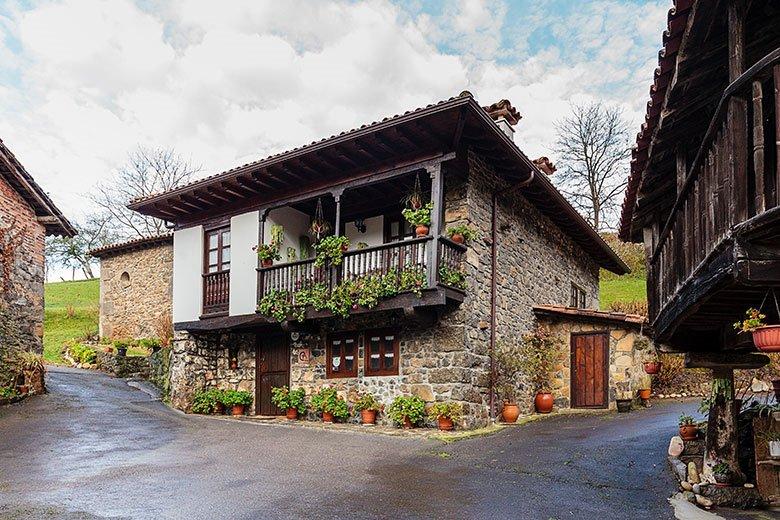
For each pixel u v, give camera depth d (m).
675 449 6.95
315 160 9.98
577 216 13.18
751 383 9.57
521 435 8.91
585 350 12.60
